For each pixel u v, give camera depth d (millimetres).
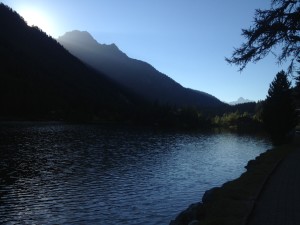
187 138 112812
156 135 121375
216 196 15164
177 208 27391
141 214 25688
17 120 145375
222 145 90000
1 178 38438
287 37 8953
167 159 58938
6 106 153125
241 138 118812
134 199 30297
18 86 168000
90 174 42531
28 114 161125
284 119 57469
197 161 57125
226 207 12555
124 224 23438
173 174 43719
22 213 26031
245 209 11930
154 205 28281
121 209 27094
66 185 35906
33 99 166875
